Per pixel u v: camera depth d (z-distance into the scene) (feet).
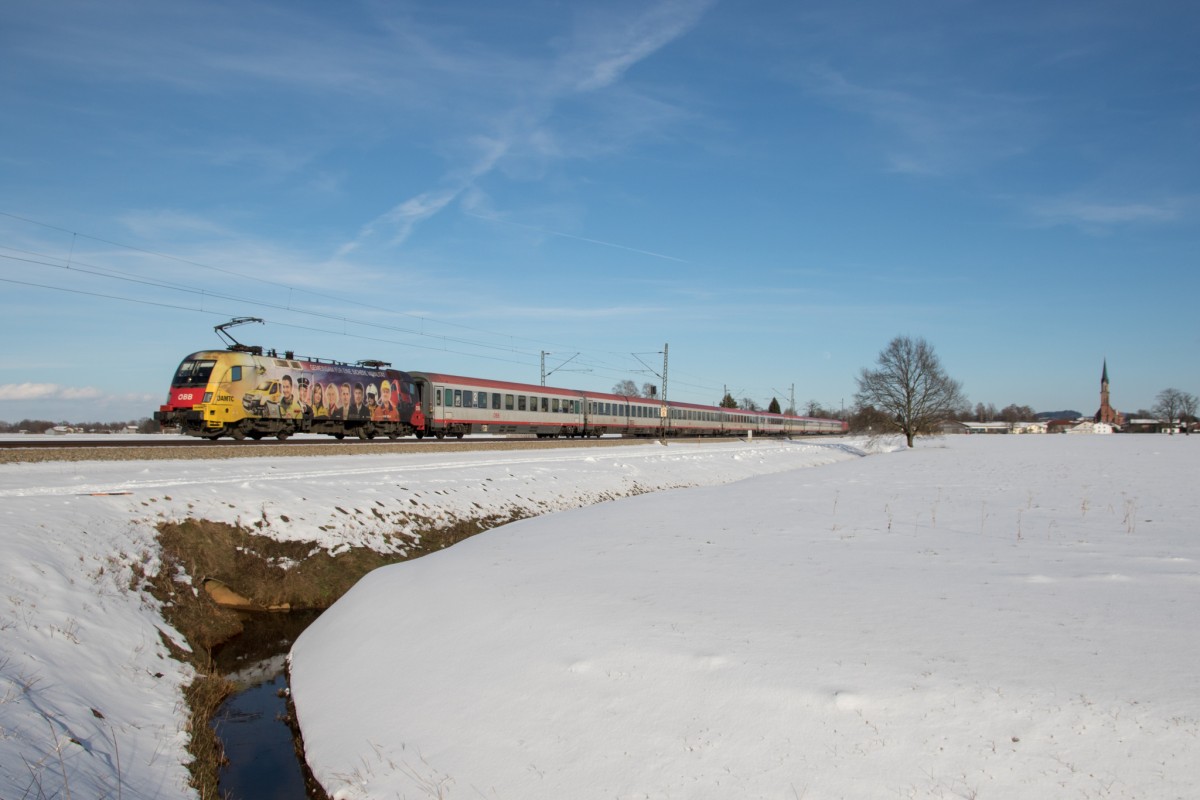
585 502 90.89
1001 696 21.35
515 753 23.26
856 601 31.73
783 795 19.15
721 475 129.29
